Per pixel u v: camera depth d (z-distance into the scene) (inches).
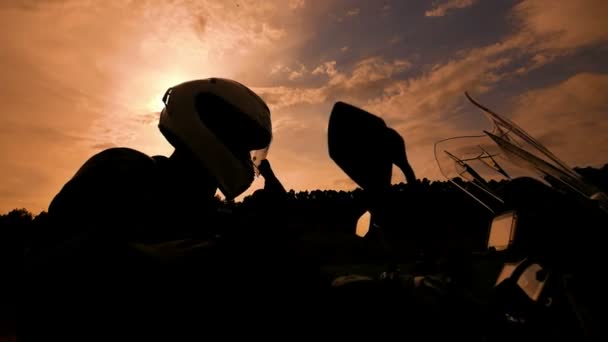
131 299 26.9
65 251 28.4
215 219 36.8
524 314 38.8
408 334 29.3
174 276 27.6
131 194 31.7
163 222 34.4
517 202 43.3
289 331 28.0
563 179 43.9
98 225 29.5
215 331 27.2
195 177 36.0
